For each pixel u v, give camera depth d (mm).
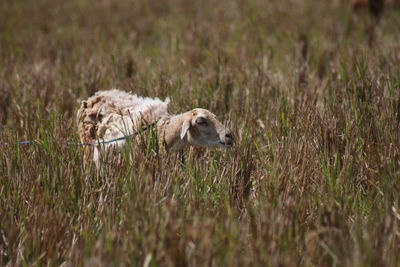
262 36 37406
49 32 44562
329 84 25953
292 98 24609
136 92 24516
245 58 31828
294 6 49062
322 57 29938
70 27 46250
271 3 50875
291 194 15523
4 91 27828
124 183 16594
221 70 28641
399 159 17953
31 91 27547
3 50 37750
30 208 15750
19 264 13883
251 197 16281
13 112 25219
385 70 26578
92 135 19984
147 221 13914
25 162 17859
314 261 13430
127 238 13734
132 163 17031
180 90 25266
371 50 31328
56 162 17250
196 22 43188
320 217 14438
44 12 53188
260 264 12734
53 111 23141
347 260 12461
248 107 24000
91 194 16266
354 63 25312
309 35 37906
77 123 21500
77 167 17250
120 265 12969
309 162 17938
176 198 15664
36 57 35750
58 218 14672
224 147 17453
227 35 38781
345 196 16094
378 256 12625
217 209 15422
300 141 18516
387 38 35750
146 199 14688
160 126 18656
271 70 29719
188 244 13102
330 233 13414
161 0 56094
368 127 19719
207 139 17641
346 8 46156
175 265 12656
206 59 31906
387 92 23016
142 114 19109
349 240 13797
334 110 21453
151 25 45219
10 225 14789
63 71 31922
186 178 17250
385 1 45438
